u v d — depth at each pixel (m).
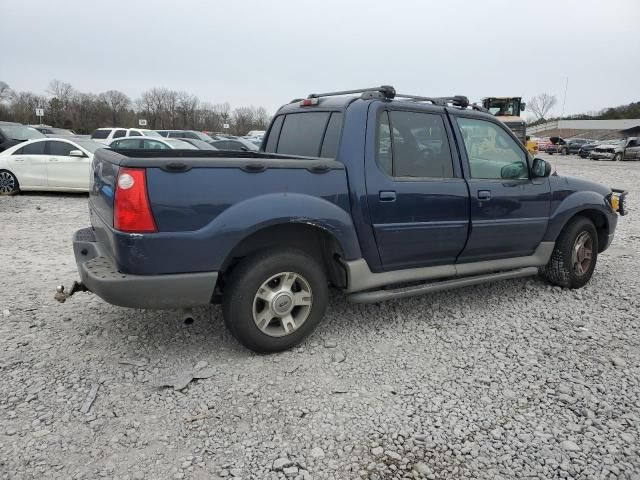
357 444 2.69
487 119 4.58
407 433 2.79
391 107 3.97
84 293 4.73
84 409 2.89
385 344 3.88
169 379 3.24
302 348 3.77
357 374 3.42
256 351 3.59
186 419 2.86
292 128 4.55
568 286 5.26
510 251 4.76
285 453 2.60
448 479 2.45
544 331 4.19
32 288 4.87
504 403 3.10
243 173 3.29
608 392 3.25
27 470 2.41
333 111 4.04
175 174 3.10
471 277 4.53
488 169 4.52
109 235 3.26
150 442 2.65
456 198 4.19
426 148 4.12
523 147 4.78
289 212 3.38
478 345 3.90
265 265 3.44
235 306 3.41
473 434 2.79
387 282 3.97
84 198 11.56
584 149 39.66
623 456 2.64
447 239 4.21
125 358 3.51
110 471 2.43
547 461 2.59
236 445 2.65
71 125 59.25
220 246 3.22
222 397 3.09
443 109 4.27
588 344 3.95
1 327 3.92
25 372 3.27
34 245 6.77
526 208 4.71
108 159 3.39
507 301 4.90
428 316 4.46
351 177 3.69
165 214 3.08
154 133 22.62
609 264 6.40
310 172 3.53
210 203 3.18
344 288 3.87
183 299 3.24
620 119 81.06
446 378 3.39
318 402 3.07
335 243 3.72
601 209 5.34
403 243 3.98
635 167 27.88
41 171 11.48
